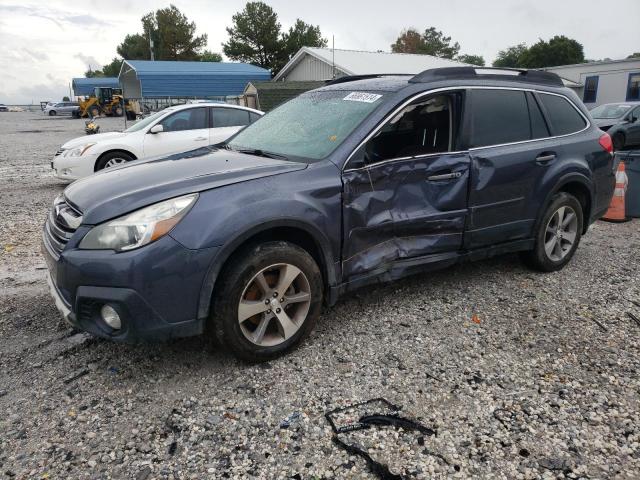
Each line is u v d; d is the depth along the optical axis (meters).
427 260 3.76
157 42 61.28
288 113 4.22
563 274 4.71
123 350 3.32
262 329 3.10
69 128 31.48
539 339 3.51
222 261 2.86
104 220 2.77
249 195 2.96
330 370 3.11
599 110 16.30
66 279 2.77
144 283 2.68
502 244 4.24
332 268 3.30
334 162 3.29
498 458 2.40
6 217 6.91
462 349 3.37
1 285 4.43
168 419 2.66
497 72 4.26
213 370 3.10
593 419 2.67
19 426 2.60
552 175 4.34
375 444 2.49
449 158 3.74
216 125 9.45
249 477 2.29
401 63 27.19
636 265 5.01
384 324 3.70
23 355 3.26
